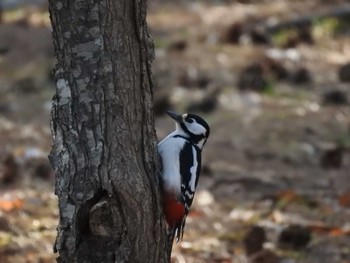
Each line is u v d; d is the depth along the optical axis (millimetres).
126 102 7828
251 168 15281
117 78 7785
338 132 17062
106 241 7801
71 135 7797
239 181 14547
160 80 19266
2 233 12062
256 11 24406
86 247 7820
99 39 7750
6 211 12836
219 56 20922
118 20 7777
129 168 7777
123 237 7797
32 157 14805
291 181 14781
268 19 23484
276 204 13711
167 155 8688
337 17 23516
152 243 7926
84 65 7766
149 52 8016
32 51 20828
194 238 12328
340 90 19297
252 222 12930
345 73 19938
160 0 25828
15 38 21547
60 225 7859
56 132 7875
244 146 16156
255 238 11953
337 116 17828
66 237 7836
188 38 22203
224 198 13977
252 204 13734
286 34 22562
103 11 7727
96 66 7762
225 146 16125
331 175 15172
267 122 17328
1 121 16984
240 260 11656
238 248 11984
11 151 15156
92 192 7762
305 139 16625
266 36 22312
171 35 22453
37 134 16328
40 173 14328
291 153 15992
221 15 24156
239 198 13977
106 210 7758
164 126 16859
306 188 14523
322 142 16562
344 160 15805
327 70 20609
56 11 7773
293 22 23109
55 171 7871
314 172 15305
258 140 16484
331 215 13359
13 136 16141
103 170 7738
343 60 21406
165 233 8109
